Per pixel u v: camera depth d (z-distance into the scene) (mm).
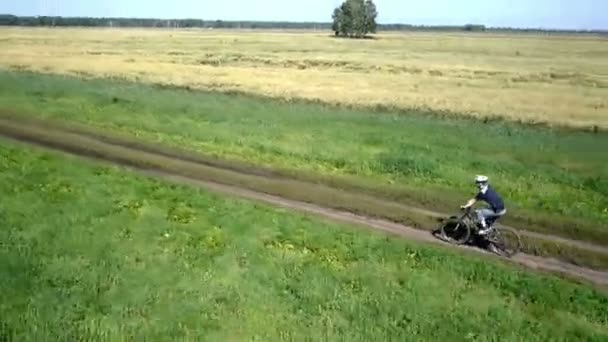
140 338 12758
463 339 13422
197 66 71562
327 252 17484
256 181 25156
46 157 26094
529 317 14578
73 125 33438
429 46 144250
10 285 14492
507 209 22781
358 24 191250
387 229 20406
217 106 41094
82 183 22578
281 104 45781
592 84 68312
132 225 18609
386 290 15461
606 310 15031
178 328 13180
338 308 14438
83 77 57031
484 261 17672
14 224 18125
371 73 72125
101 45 108188
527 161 29359
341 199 23281
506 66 90500
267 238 18219
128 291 14602
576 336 13820
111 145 29766
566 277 17312
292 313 14164
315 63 82625
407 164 27359
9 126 32594
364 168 27250
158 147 29688
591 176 26781
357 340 13125
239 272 15906
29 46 97500
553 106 49656
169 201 21141
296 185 24828
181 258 16500
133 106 39312
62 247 16719
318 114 40281
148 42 124062
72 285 14750
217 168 26766
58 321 13172
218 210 20469
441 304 14898
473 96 54188
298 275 15953
